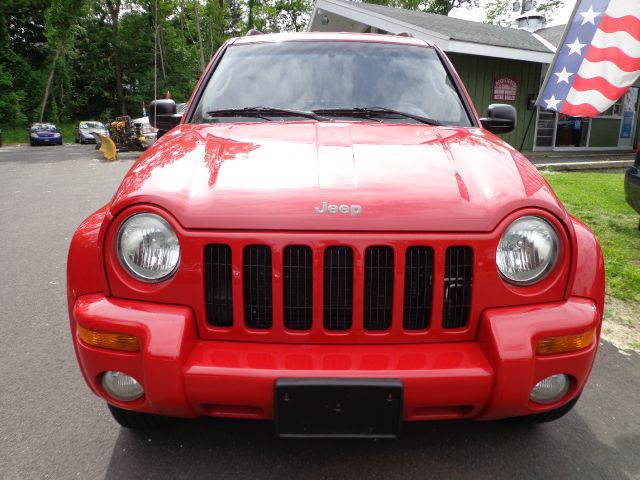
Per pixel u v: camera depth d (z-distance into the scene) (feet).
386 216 6.48
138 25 148.05
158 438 8.30
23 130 127.44
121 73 154.81
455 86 10.78
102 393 6.91
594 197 27.02
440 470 7.59
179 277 6.50
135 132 66.44
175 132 9.41
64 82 144.77
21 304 14.05
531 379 6.30
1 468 7.63
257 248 6.51
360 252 6.42
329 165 7.31
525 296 6.61
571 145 57.00
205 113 10.14
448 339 6.66
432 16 56.54
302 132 8.69
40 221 24.57
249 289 6.59
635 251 18.43
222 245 6.51
